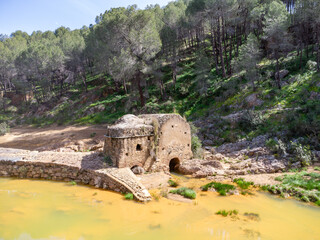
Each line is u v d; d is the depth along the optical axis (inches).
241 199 557.6
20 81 2532.0
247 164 781.3
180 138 804.6
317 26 1221.7
